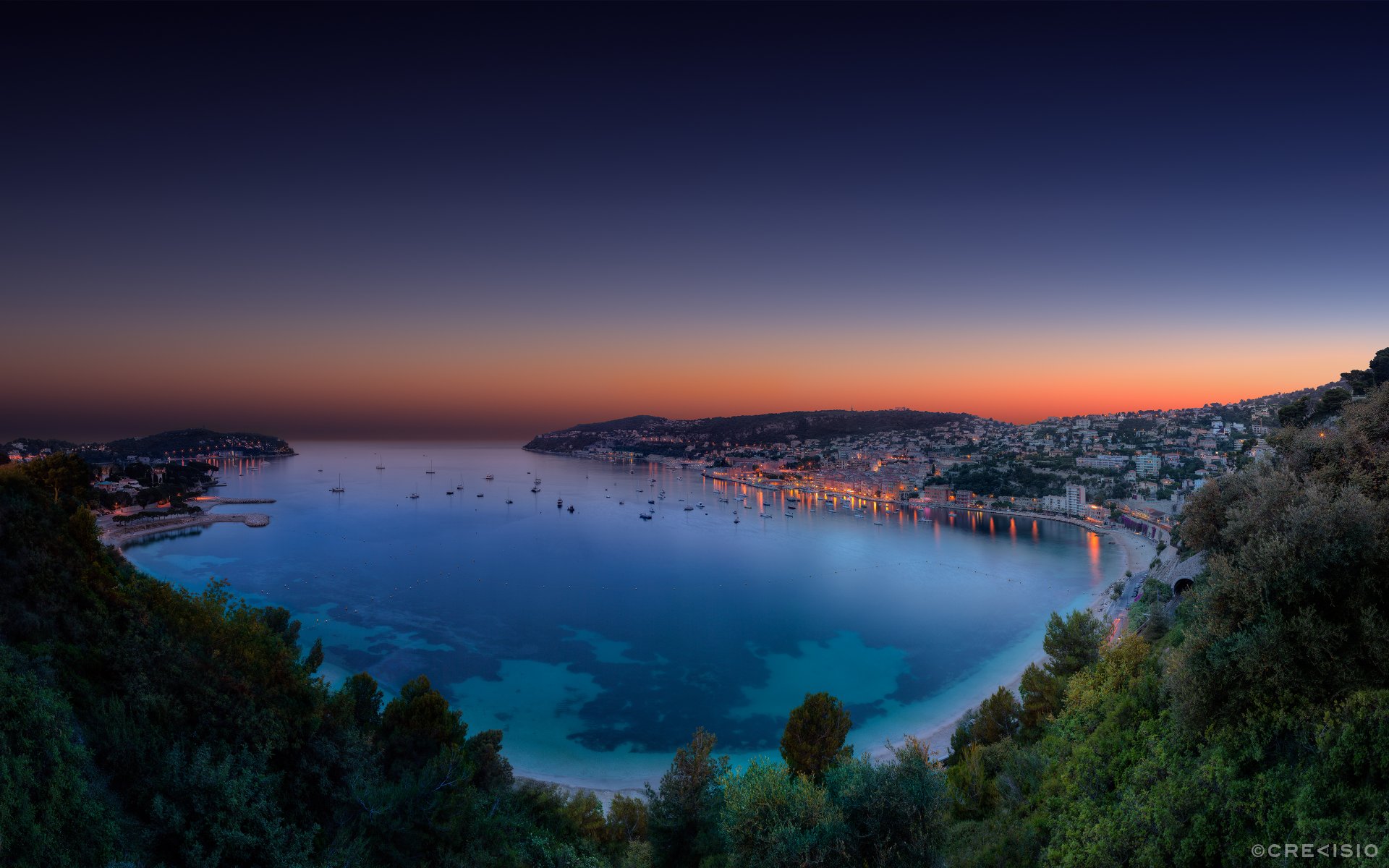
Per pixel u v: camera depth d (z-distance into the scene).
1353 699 16.02
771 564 161.25
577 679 86.62
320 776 25.09
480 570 150.00
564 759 65.44
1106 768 23.77
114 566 27.23
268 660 27.69
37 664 18.97
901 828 21.14
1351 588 17.50
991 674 87.62
